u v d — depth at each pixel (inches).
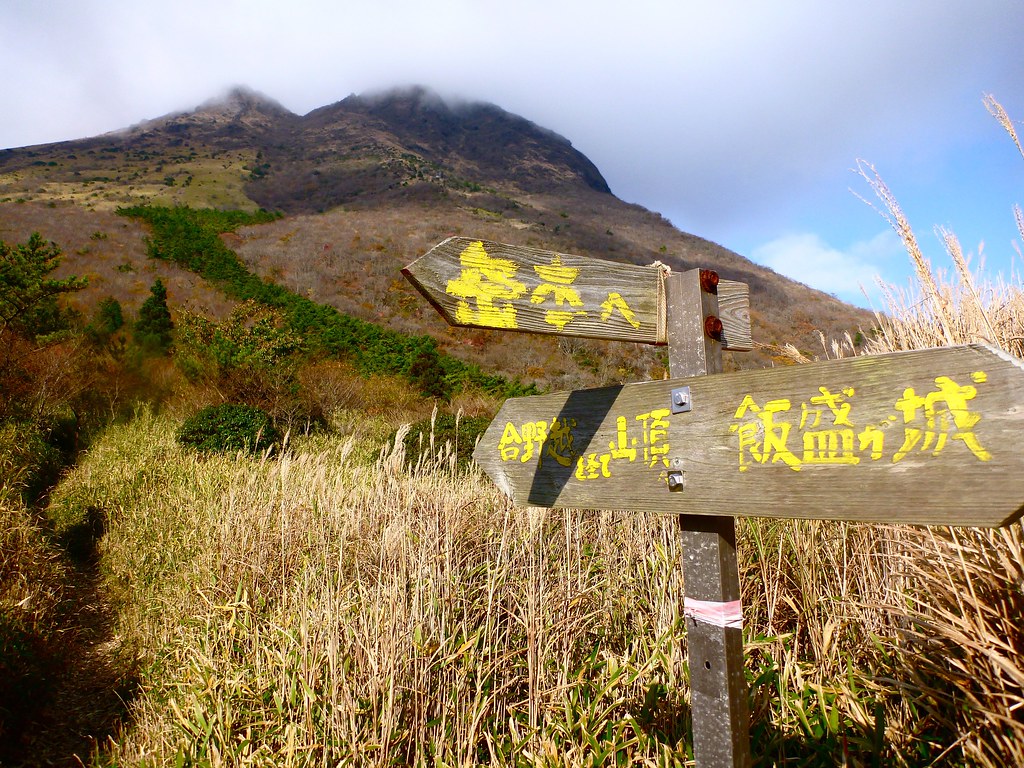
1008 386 39.4
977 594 64.1
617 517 134.0
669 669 88.6
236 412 377.7
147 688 134.0
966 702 61.6
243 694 104.0
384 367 760.3
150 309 723.4
